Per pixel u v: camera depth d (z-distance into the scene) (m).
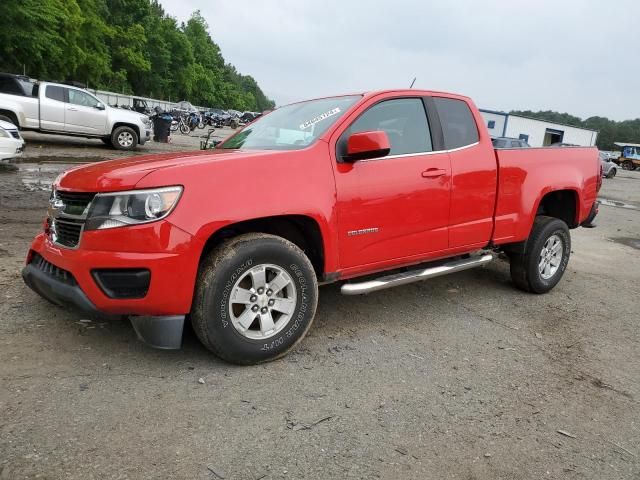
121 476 2.22
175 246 2.91
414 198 3.98
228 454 2.43
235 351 3.18
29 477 2.16
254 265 3.18
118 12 77.62
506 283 5.72
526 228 4.95
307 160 3.46
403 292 5.12
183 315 3.04
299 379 3.20
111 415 2.66
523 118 48.75
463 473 2.43
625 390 3.38
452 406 3.02
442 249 4.29
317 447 2.54
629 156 51.97
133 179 2.91
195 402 2.84
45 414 2.62
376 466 2.43
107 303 2.95
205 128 43.66
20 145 10.54
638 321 4.80
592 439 2.79
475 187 4.43
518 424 2.88
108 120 16.22
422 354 3.71
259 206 3.17
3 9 30.97
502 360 3.71
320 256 3.61
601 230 10.52
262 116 4.76
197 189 3.00
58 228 3.22
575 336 4.29
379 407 2.94
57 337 3.47
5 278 4.48
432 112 4.28
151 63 86.12
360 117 3.82
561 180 5.18
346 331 4.03
